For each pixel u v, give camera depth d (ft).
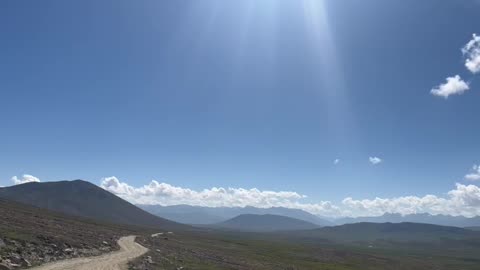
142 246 337.52
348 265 574.15
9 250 165.27
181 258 285.23
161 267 212.02
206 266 260.42
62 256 191.31
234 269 276.82
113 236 402.93
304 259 562.25
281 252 636.89
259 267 333.21
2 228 217.56
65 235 272.72
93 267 173.58
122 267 186.19
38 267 150.82
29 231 233.14
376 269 571.69
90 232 373.81
